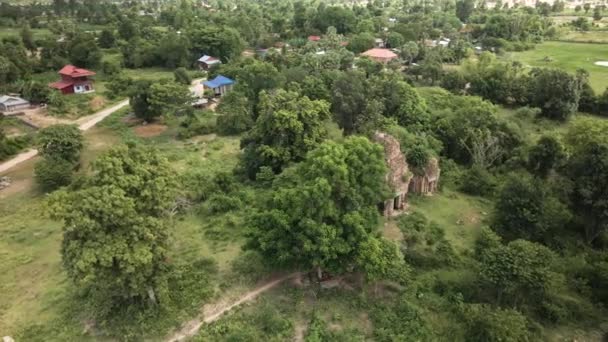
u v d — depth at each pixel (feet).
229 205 151.33
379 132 158.10
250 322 101.76
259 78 249.55
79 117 258.78
